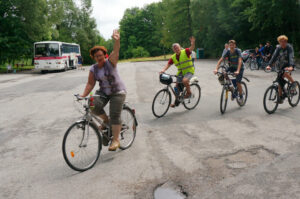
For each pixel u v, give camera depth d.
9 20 29.08
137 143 4.54
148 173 3.41
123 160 3.87
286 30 25.89
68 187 3.19
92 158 3.74
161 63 32.91
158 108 6.16
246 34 32.22
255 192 2.83
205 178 3.19
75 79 16.44
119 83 3.84
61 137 5.13
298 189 2.84
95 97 3.74
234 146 4.16
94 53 3.65
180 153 4.00
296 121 5.32
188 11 45.28
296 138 4.37
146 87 11.16
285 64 6.03
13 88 13.11
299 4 20.84
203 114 6.28
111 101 3.85
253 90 9.14
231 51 6.40
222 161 3.64
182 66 6.44
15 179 3.47
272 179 3.08
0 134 5.52
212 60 33.84
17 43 29.45
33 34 30.95
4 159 4.17
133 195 2.93
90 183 3.25
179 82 6.49
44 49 24.98
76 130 3.54
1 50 29.11
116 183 3.21
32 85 14.12
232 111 6.41
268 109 5.92
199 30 42.50
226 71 6.48
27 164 3.94
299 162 3.47
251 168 3.38
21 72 27.31
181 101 6.52
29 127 5.94
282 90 6.18
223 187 2.97
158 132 5.09
